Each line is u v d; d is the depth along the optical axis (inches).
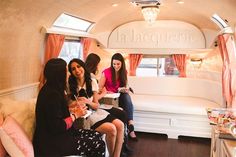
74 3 112.9
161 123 143.3
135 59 196.9
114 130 97.3
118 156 103.0
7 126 65.7
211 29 162.4
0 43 87.2
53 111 73.7
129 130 134.0
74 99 96.3
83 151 81.2
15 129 67.5
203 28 170.2
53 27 123.6
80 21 147.2
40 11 100.0
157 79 181.8
